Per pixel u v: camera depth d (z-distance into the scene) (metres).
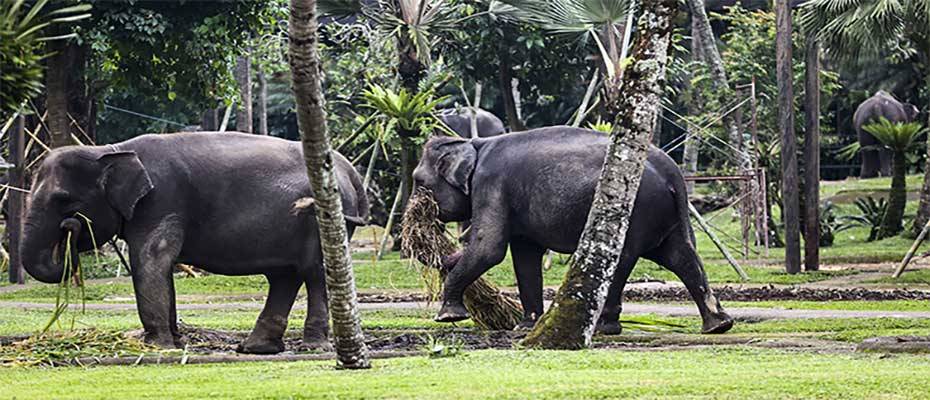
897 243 34.91
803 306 20.41
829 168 51.84
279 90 47.97
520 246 17.38
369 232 40.31
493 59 32.38
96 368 12.63
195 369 12.38
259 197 14.20
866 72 50.22
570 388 10.24
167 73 27.59
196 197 14.12
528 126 45.38
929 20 28.39
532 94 35.50
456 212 17.25
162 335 14.05
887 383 10.27
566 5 24.62
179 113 42.12
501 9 26.70
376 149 29.09
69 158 13.99
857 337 15.00
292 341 15.70
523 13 26.06
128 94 38.88
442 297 17.45
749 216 31.06
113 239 15.12
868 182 44.25
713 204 40.22
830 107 52.81
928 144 34.47
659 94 13.68
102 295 24.44
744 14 40.47
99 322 17.91
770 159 36.28
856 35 28.75
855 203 39.22
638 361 12.30
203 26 26.05
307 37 10.82
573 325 13.69
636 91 13.60
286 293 14.49
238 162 14.24
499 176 16.83
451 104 42.62
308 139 11.12
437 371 11.59
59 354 13.44
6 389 10.95
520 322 17.14
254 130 48.06
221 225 14.16
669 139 47.19
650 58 13.58
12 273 27.47
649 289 24.22
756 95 37.47
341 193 14.52
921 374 10.84
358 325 11.85
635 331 16.73
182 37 26.27
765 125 37.72
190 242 14.21
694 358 12.70
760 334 15.84
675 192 16.36
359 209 15.00
